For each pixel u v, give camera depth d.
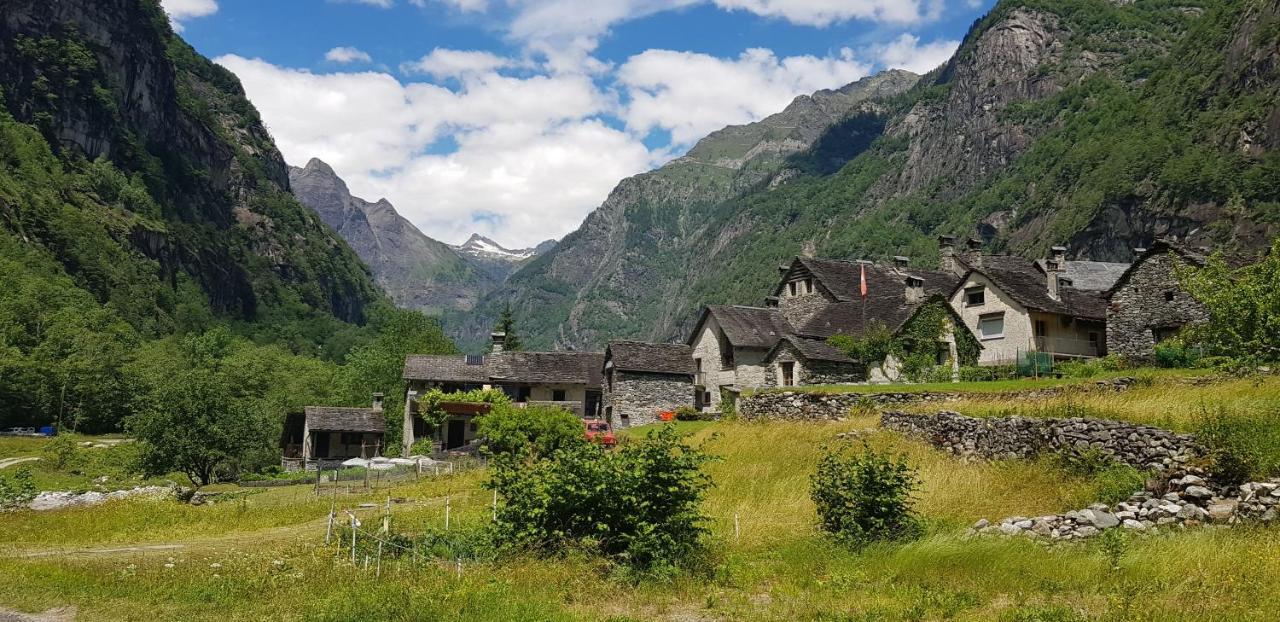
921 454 27.55
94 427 103.44
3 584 17.20
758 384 53.44
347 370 106.19
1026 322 49.50
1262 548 14.82
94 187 189.88
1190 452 20.89
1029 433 24.94
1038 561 16.14
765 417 38.59
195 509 32.91
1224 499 18.80
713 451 31.72
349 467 55.66
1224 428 20.58
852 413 34.78
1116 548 15.65
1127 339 44.88
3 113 182.88
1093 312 51.47
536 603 14.82
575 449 20.11
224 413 50.97
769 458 29.83
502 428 40.19
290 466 67.75
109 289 161.38
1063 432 23.92
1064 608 12.98
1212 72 173.75
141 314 165.75
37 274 139.38
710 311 55.84
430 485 37.38
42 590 16.67
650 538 17.89
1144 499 19.28
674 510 18.78
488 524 20.64
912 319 47.09
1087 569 15.41
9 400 99.44
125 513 31.25
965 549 17.03
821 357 47.09
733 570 17.53
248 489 44.00
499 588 15.59
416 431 63.00
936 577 16.11
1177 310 43.25
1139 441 22.02
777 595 15.55
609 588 16.27
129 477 55.44
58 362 105.62
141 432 49.78
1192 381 29.42
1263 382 26.86
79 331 114.38
